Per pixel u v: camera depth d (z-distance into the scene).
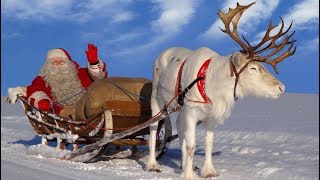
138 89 9.73
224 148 12.18
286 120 18.59
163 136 10.39
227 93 7.52
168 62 8.80
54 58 11.36
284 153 10.99
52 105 10.99
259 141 13.30
